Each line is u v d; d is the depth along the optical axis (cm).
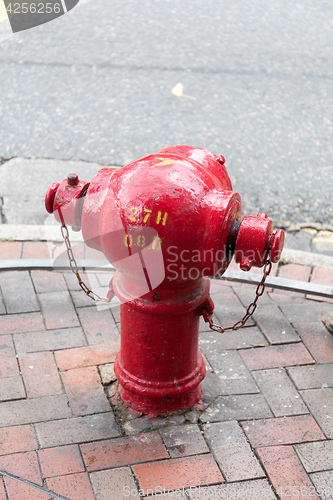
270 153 527
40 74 628
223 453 264
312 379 308
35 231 411
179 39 716
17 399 287
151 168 222
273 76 649
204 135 545
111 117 563
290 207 468
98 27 736
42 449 262
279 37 736
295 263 400
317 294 351
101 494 244
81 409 284
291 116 582
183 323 259
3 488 243
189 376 279
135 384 276
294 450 266
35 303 350
